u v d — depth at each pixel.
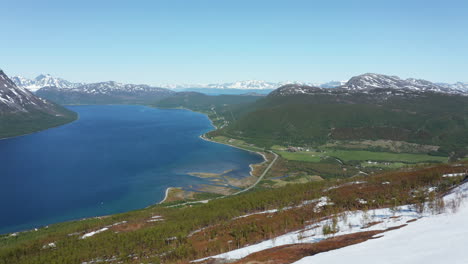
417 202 59.50
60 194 181.62
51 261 66.94
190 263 48.25
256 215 79.88
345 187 91.44
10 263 72.44
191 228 78.81
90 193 183.38
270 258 38.56
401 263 27.19
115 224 101.62
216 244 60.12
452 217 42.44
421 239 34.06
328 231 49.12
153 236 74.31
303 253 38.53
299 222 67.00
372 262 28.88
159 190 188.50
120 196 178.50
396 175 96.62
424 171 95.44
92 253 69.38
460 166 94.38
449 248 28.67
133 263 59.56
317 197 85.88
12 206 163.12
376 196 75.62
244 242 58.50
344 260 31.16
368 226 48.62
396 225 45.16
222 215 85.50
